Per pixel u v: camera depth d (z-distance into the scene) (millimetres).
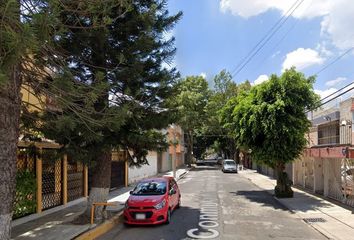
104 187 13609
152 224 13328
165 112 14203
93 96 8055
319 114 34594
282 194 20703
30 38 5109
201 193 23688
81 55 12102
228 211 16484
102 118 9625
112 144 13125
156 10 13031
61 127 8773
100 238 11547
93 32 11375
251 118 19562
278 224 13539
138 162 14898
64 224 12695
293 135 19297
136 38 13008
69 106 8352
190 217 14953
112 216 14320
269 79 19875
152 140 13852
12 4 4965
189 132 68062
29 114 10086
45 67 8445
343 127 26469
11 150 7496
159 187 14594
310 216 14898
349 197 17234
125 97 12562
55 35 7109
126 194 22031
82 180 19500
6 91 7180
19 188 13070
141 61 13094
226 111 23328
